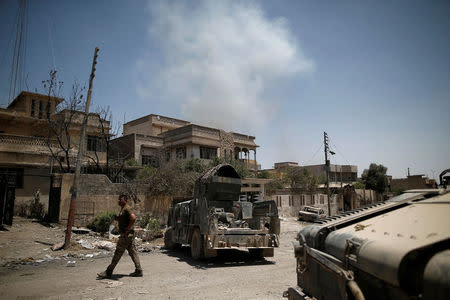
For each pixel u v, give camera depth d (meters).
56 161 21.56
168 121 41.22
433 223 2.48
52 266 8.32
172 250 11.88
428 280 1.87
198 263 9.09
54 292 5.78
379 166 50.25
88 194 15.70
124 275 7.26
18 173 20.23
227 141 36.22
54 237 11.99
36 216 17.25
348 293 2.60
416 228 2.51
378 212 3.56
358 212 3.84
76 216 15.12
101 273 7.00
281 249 12.27
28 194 20.19
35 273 7.46
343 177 58.03
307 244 3.65
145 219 16.34
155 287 6.21
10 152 20.16
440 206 2.88
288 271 7.92
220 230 9.05
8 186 13.66
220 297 5.54
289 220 27.81
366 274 2.62
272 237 9.48
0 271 7.64
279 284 6.51
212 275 7.40
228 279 6.98
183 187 19.12
